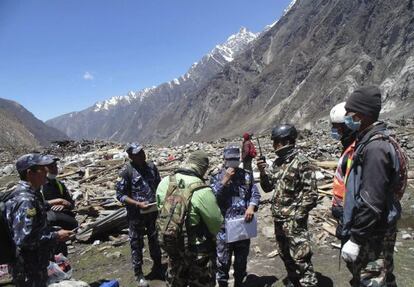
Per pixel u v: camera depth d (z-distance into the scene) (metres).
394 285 3.98
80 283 6.22
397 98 160.75
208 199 4.68
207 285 4.81
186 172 4.88
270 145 22.91
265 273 7.10
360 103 3.82
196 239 4.72
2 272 7.54
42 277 4.80
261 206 10.84
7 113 134.25
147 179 7.13
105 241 9.83
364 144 3.75
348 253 3.75
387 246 3.83
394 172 3.67
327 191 11.78
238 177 6.18
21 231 4.50
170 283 4.88
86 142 31.58
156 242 7.29
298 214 5.49
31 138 129.12
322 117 199.75
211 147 24.22
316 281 5.55
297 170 5.50
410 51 195.75
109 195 13.70
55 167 6.98
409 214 9.52
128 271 7.93
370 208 3.59
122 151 24.28
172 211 4.66
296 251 5.50
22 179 4.82
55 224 6.65
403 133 21.81
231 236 5.98
